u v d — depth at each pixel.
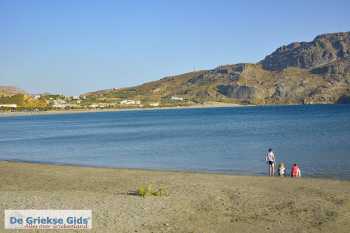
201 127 109.00
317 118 141.12
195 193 22.38
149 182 27.41
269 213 18.05
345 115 159.12
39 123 156.00
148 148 58.66
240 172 35.97
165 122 141.62
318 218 17.22
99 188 25.47
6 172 33.41
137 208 18.31
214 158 46.19
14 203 18.91
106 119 181.88
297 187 24.83
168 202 19.75
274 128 96.88
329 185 25.86
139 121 153.62
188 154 50.50
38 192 21.89
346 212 18.11
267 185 25.77
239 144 61.66
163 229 15.48
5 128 122.94
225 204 19.66
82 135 88.31
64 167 37.16
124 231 15.12
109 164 42.47
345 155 45.66
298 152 49.56
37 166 37.94
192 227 15.84
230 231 15.47
